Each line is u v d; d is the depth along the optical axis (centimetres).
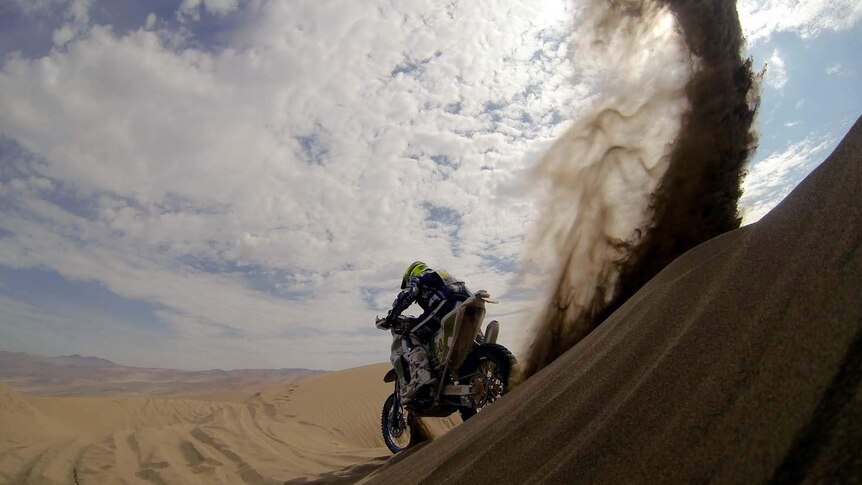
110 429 1316
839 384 89
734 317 139
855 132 156
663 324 183
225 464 674
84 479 641
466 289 500
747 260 160
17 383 9219
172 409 1675
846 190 137
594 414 158
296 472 589
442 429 725
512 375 421
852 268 112
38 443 905
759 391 105
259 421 1070
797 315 115
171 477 628
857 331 96
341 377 1644
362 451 671
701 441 107
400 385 526
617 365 180
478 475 172
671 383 137
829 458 79
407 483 231
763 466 88
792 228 149
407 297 489
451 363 464
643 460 116
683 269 224
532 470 151
